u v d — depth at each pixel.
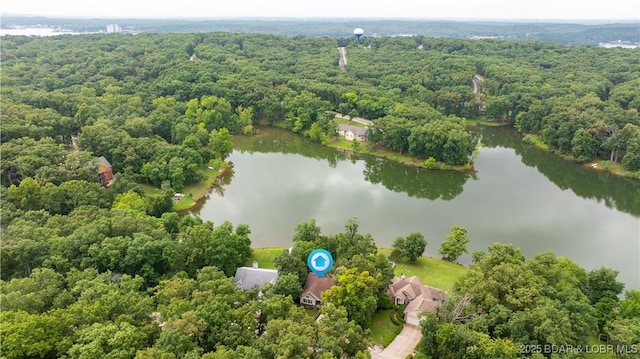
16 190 112.62
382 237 125.81
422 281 100.88
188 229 101.25
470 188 163.50
